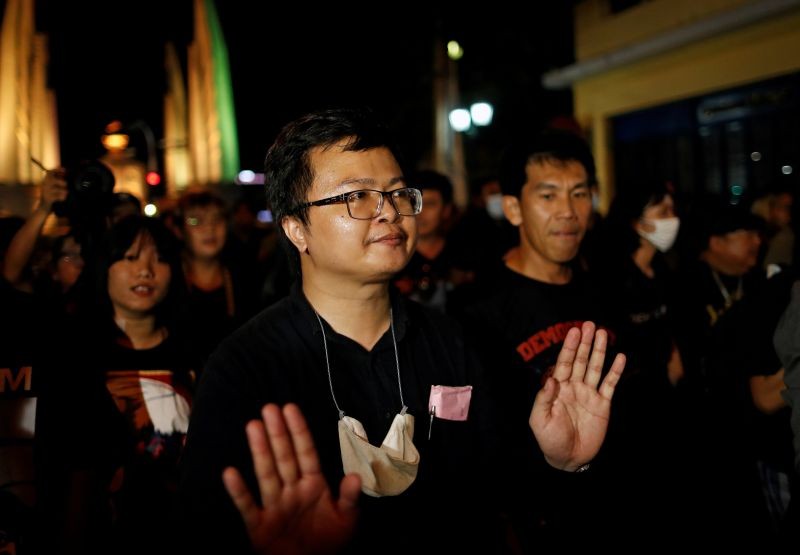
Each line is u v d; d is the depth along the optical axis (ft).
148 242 9.14
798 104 26.25
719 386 9.31
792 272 8.57
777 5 25.64
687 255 13.62
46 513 7.06
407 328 5.72
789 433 8.70
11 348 7.14
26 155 27.43
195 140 62.28
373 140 5.33
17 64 28.50
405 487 5.12
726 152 29.76
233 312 13.88
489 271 10.15
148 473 8.35
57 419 7.24
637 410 9.25
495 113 51.72
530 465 6.19
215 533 4.83
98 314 9.18
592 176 9.03
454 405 5.64
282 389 5.24
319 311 5.57
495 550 5.89
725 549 9.79
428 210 15.34
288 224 5.61
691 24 29.43
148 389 8.79
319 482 4.50
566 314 8.82
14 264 10.29
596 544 8.11
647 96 33.55
